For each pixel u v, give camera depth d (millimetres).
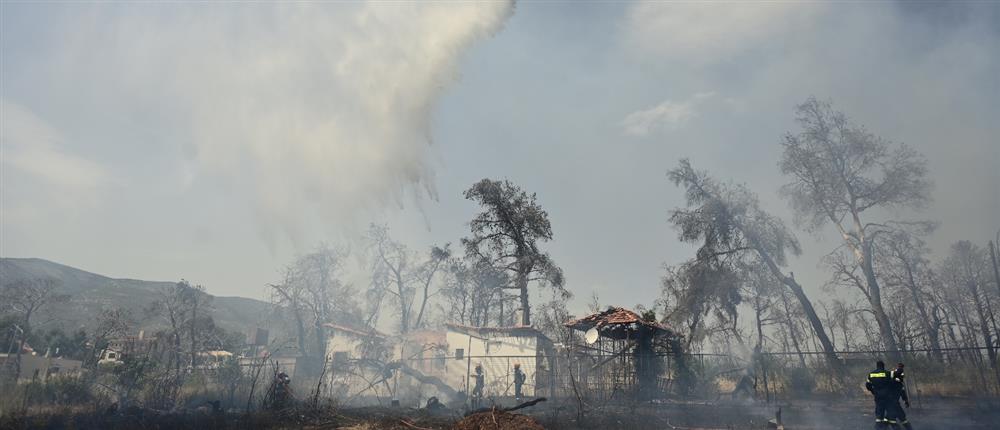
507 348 34219
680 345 28031
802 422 16406
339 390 29750
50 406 22109
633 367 24156
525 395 29062
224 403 22578
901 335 39406
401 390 35438
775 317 45594
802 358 25328
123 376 24312
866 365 24625
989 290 36781
